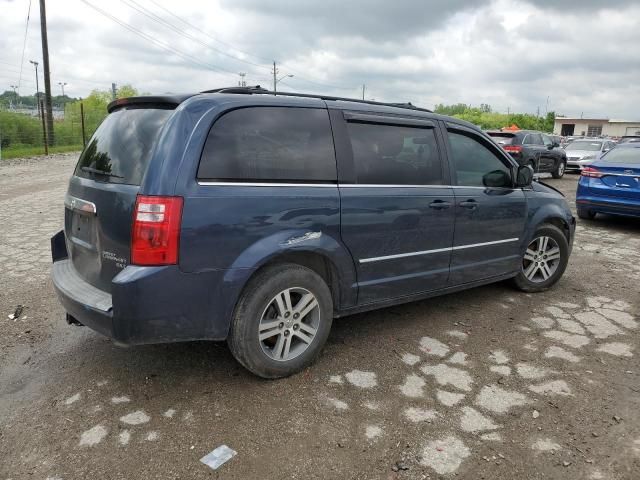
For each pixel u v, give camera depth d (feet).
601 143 70.08
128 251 9.57
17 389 10.84
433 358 12.53
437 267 14.05
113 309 9.38
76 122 105.91
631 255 23.88
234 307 10.43
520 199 16.15
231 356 12.38
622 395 11.01
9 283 17.56
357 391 10.89
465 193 14.42
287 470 8.45
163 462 8.58
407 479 8.31
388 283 12.89
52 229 26.02
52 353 12.49
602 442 9.37
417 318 15.14
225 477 8.26
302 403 10.39
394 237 12.71
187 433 9.36
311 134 11.41
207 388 10.91
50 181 47.26
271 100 11.03
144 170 9.58
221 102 10.28
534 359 12.62
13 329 13.83
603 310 16.20
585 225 31.76
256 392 10.77
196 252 9.62
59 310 15.23
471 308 16.08
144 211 9.27
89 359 12.19
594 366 12.33
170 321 9.65
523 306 16.39
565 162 64.39
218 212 9.79
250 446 9.02
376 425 9.71
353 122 12.23
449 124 14.52
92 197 10.55
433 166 13.80
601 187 30.40
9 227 26.40
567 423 9.93
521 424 9.86
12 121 88.53
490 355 12.78
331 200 11.37
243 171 10.26
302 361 11.51
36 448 8.91
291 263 11.14
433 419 9.94
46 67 90.17
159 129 9.91
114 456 8.72
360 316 15.21
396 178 12.84
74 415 9.89
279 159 10.80
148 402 10.36
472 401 10.62
